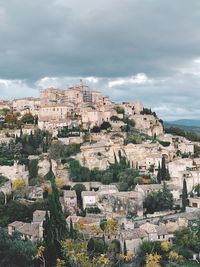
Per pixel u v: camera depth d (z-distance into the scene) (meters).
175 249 171.00
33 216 199.62
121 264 159.25
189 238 174.75
